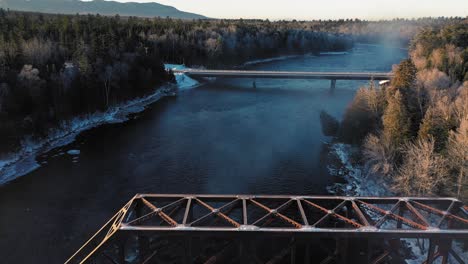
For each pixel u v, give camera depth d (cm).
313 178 4309
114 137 5784
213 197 1855
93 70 7138
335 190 4016
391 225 3022
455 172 3362
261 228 1597
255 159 4881
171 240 1845
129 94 7912
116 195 3884
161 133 6003
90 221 3372
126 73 7988
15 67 6222
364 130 5078
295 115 7056
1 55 6144
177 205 1784
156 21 16312
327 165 4678
